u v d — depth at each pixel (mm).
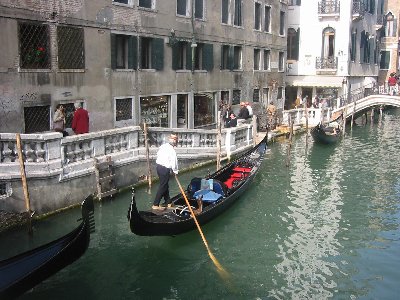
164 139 12727
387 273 8086
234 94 20938
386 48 36938
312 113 24766
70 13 11938
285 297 7309
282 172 15102
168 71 16000
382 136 23609
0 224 8461
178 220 8406
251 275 7996
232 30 19891
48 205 9367
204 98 18578
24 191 8375
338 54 27516
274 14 24156
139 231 7699
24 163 8875
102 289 7426
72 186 9875
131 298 7223
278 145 19750
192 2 16828
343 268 8273
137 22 14258
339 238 9602
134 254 8602
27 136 8875
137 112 14766
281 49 25469
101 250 8695
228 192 10547
